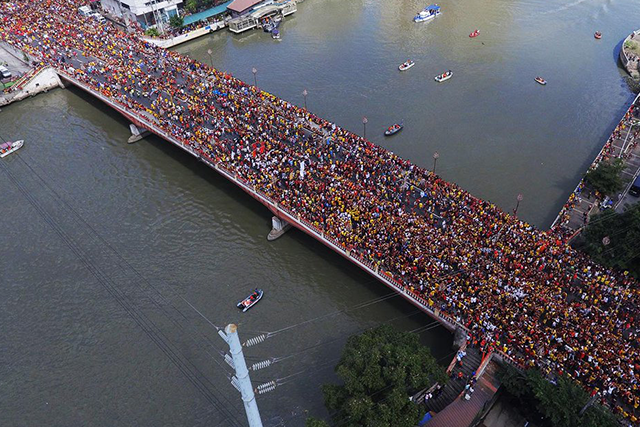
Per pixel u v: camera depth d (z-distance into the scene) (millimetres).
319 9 179500
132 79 126312
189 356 69688
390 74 138125
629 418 53531
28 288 80500
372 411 49875
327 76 138375
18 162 108812
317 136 103125
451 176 102000
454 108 123000
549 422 57594
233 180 93250
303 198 85000
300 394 64250
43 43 146000
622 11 172000
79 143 114688
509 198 95812
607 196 91000
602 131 113062
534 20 166375
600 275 69875
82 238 89250
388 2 182000
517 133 113500
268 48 155250
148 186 100750
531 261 71500
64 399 65000
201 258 84438
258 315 74688
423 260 72375
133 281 80938
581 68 138125
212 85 121812
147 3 157250
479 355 62719
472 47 150375
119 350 70750
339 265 81875
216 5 176000
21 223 92750
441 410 57719
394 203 83938
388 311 73875
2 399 65062
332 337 71062
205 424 61812
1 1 175375
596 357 58406
